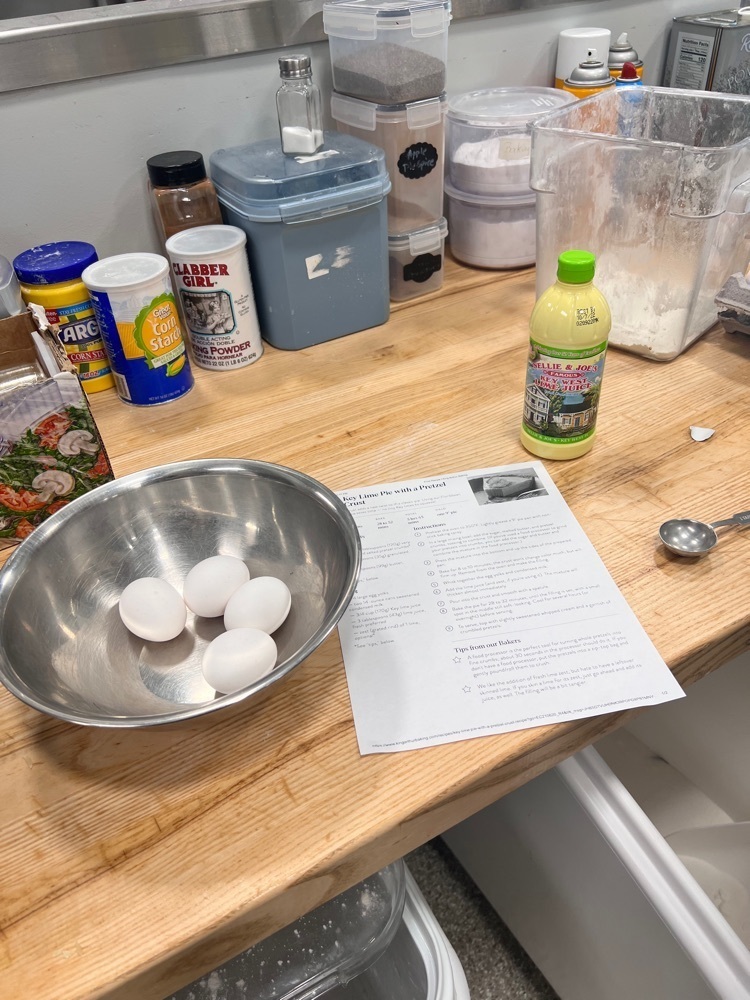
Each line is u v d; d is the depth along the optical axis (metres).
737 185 0.71
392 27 0.77
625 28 1.10
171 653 0.54
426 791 0.44
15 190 0.79
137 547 0.60
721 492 0.64
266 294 0.84
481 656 0.51
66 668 0.51
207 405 0.79
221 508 0.61
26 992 0.37
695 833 0.82
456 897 1.01
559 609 0.54
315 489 0.55
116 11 0.76
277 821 0.43
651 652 0.51
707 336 0.86
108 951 0.38
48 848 0.42
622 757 0.95
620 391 0.77
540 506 0.63
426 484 0.66
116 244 0.88
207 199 0.82
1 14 0.85
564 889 0.70
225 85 0.84
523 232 0.98
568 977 0.81
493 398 0.77
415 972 0.72
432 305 0.95
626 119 0.90
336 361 0.85
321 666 0.51
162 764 0.46
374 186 0.80
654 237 0.74
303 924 0.70
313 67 0.89
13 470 0.61
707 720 0.85
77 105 0.77
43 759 0.47
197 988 0.67
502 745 0.46
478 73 1.01
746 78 1.11
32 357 0.67
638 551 0.59
